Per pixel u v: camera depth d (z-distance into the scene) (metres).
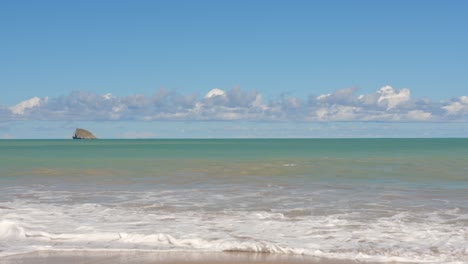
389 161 43.47
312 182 25.98
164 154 62.34
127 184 25.17
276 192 21.80
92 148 100.19
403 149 87.56
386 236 12.73
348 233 13.09
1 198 20.05
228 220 14.99
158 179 27.66
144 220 14.99
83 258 10.55
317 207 17.56
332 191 22.16
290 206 17.80
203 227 13.91
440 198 19.81
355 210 16.89
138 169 34.38
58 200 19.45
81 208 17.31
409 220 15.00
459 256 10.71
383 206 17.78
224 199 19.61
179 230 13.49
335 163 40.53
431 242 12.05
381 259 10.48
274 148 100.00
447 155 56.91
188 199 19.62
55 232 13.09
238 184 25.09
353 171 32.62
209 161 43.81
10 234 12.77
